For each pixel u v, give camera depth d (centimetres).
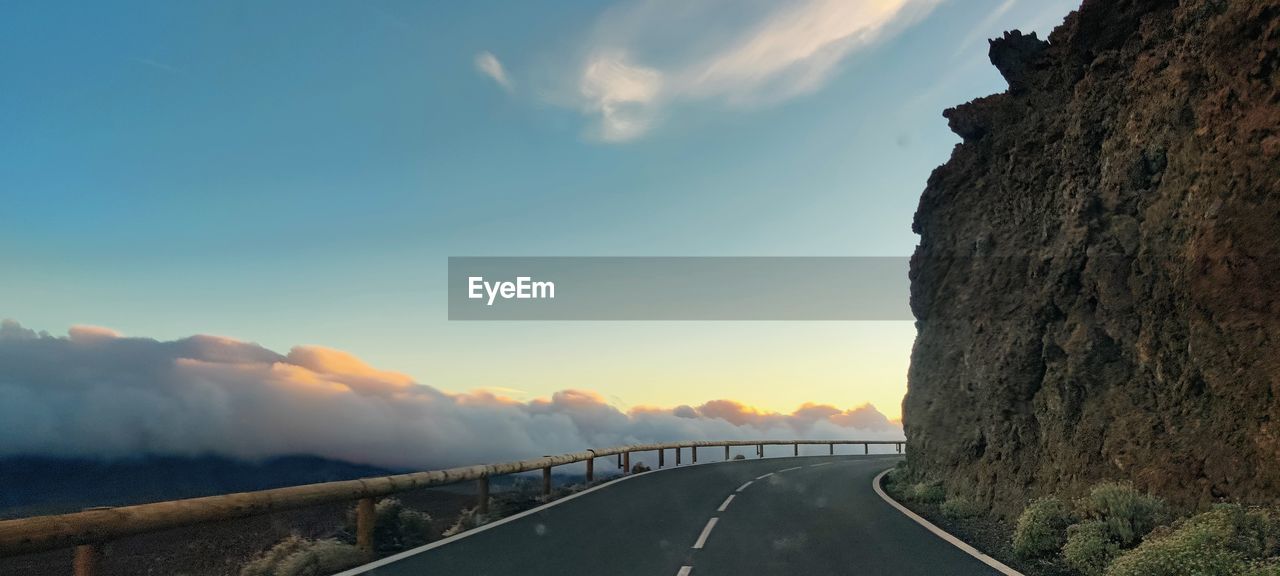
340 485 924
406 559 898
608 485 2091
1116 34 1502
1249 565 651
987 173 2158
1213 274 1026
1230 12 1069
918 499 1703
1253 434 888
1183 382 1066
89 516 590
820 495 1802
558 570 832
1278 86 975
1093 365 1290
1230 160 1043
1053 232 1580
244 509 758
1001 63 2036
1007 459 1529
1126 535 870
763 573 820
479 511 1336
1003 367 1595
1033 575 814
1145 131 1310
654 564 872
